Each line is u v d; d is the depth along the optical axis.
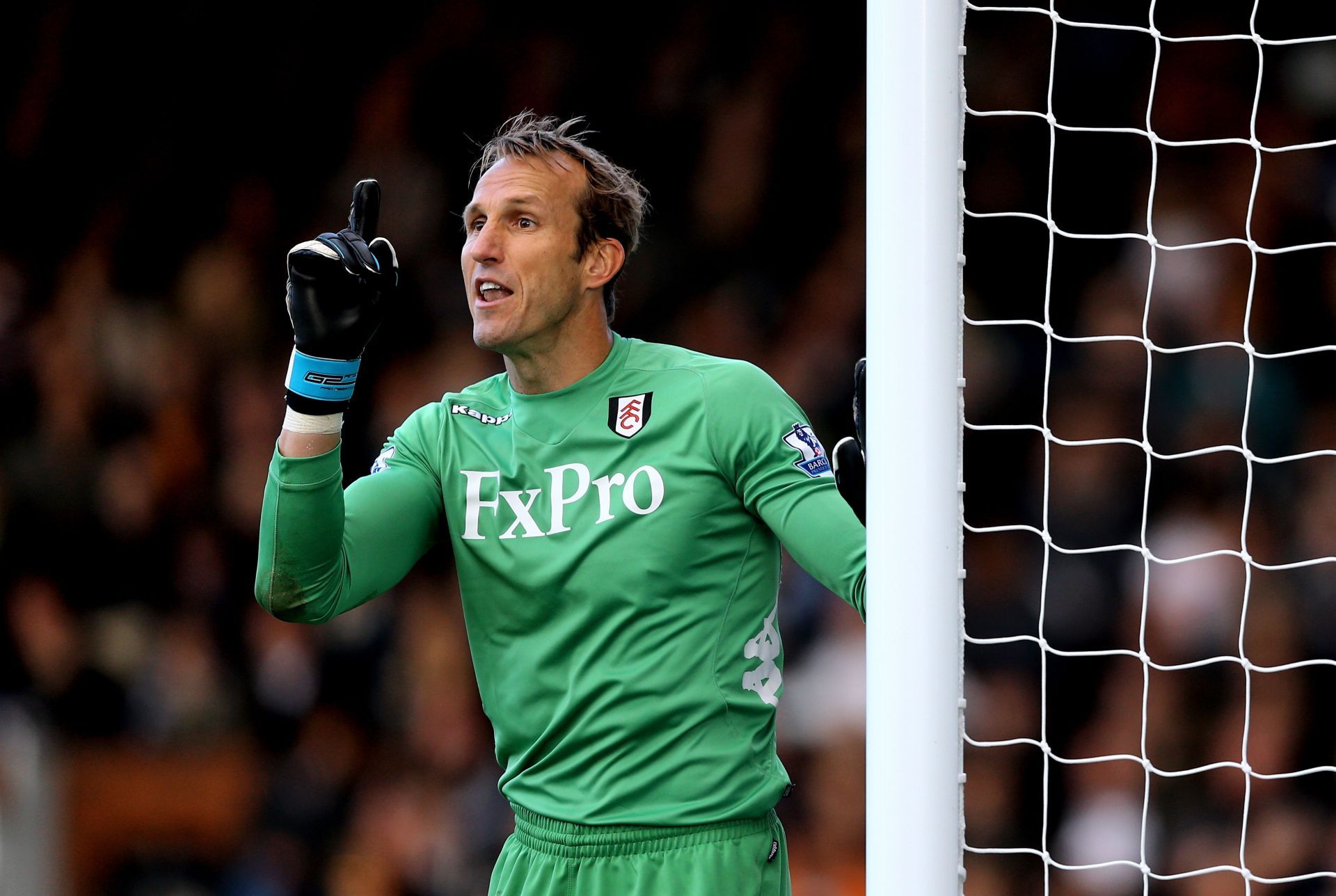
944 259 10.03
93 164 37.72
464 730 28.39
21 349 34.50
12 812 26.38
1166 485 30.53
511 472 11.03
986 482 30.83
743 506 10.94
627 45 39.00
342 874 27.47
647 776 10.62
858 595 10.35
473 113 38.38
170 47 38.38
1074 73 35.91
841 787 26.12
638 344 11.38
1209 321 33.16
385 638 29.33
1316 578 28.86
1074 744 26.78
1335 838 25.30
